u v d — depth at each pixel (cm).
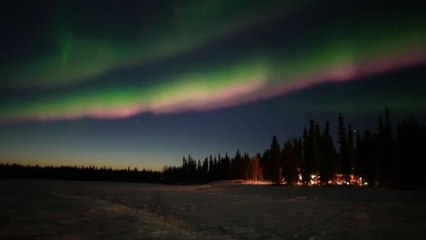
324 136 8412
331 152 8069
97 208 2561
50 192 4397
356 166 7519
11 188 5322
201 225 1800
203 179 13912
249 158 11756
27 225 1733
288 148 9012
